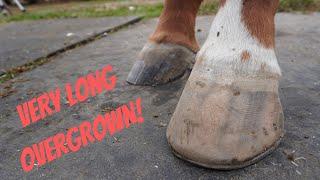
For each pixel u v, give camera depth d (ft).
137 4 4.82
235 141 1.02
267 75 1.10
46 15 4.34
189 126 1.07
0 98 1.69
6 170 1.13
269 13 1.13
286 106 1.40
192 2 1.65
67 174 1.09
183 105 1.12
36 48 2.58
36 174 1.10
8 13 4.80
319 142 1.16
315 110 1.36
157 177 1.04
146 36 2.79
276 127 1.11
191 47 1.70
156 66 1.65
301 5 3.73
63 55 2.39
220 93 1.07
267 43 1.12
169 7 1.66
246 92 1.07
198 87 1.10
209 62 1.11
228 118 1.04
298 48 2.18
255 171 1.03
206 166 1.03
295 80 1.65
